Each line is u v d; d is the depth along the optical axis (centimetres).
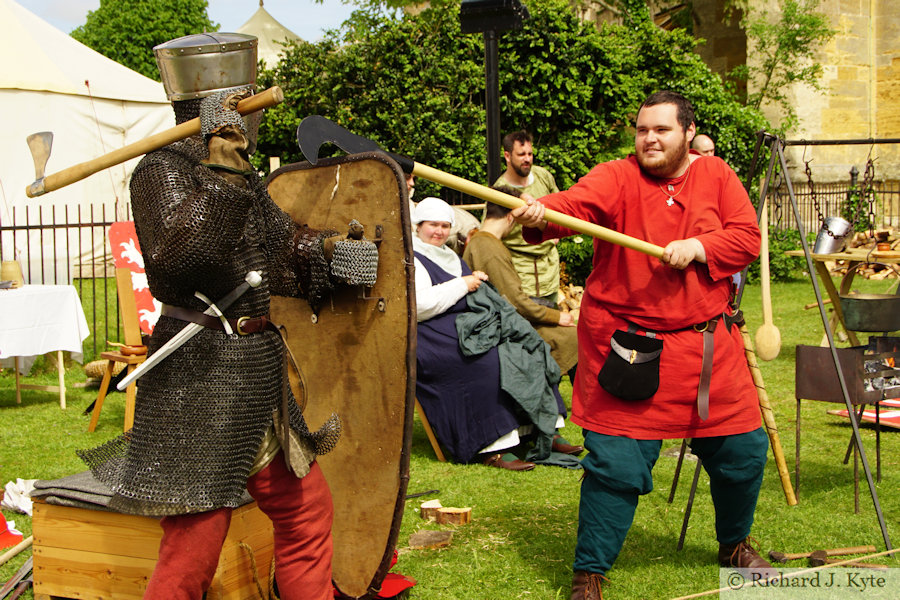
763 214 423
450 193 1155
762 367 760
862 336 864
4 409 653
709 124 1330
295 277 268
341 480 290
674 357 300
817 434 550
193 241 213
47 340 636
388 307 281
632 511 307
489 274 550
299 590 253
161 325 233
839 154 1723
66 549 303
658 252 296
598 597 306
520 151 635
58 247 1295
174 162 228
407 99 1136
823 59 1689
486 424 496
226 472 226
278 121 1177
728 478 317
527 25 1158
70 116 1284
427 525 395
